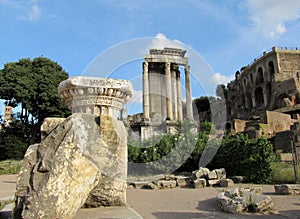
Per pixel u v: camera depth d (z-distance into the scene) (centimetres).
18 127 3027
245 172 1189
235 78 6644
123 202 512
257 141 1167
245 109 5800
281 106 4503
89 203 492
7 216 461
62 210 382
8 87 2844
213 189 997
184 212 616
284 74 5297
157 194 911
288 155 1499
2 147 2842
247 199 625
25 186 392
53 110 2930
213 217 565
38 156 420
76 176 416
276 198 757
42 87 2922
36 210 358
